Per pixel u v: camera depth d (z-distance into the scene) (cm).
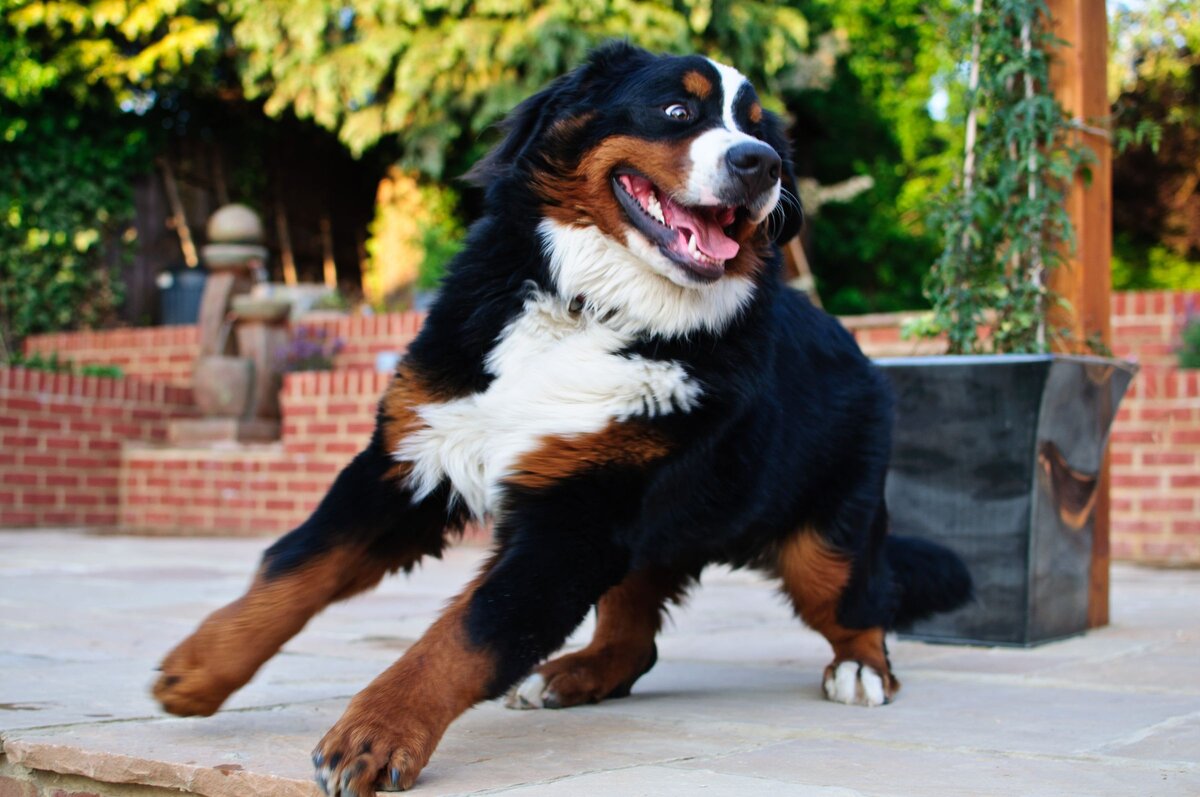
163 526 1018
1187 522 728
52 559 705
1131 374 443
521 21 1155
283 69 1218
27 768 226
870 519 316
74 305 1307
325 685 298
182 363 1179
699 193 272
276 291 1225
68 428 1020
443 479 261
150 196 1384
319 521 253
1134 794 195
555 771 209
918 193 1598
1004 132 435
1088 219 441
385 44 1155
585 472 246
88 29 1245
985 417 394
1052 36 430
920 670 348
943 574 354
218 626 236
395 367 271
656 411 253
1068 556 410
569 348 261
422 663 211
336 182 1571
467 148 1323
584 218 274
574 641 404
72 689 285
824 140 1659
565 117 282
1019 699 296
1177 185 1341
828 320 335
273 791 197
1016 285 436
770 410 283
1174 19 1012
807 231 1536
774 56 1219
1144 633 425
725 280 275
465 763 216
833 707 286
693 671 347
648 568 303
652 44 1139
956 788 198
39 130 1261
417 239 1307
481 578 239
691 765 215
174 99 1391
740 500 278
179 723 246
